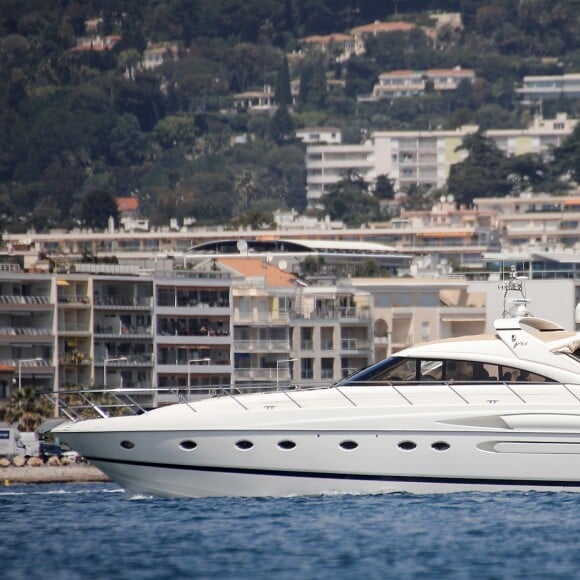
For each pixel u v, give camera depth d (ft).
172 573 508.12
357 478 571.28
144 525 562.66
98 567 518.37
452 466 568.00
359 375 577.84
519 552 522.06
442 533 540.93
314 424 569.23
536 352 572.10
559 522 549.54
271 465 572.51
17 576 511.81
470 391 570.46
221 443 573.74
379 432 567.59
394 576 499.92
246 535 545.03
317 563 514.27
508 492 570.05
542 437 564.30
